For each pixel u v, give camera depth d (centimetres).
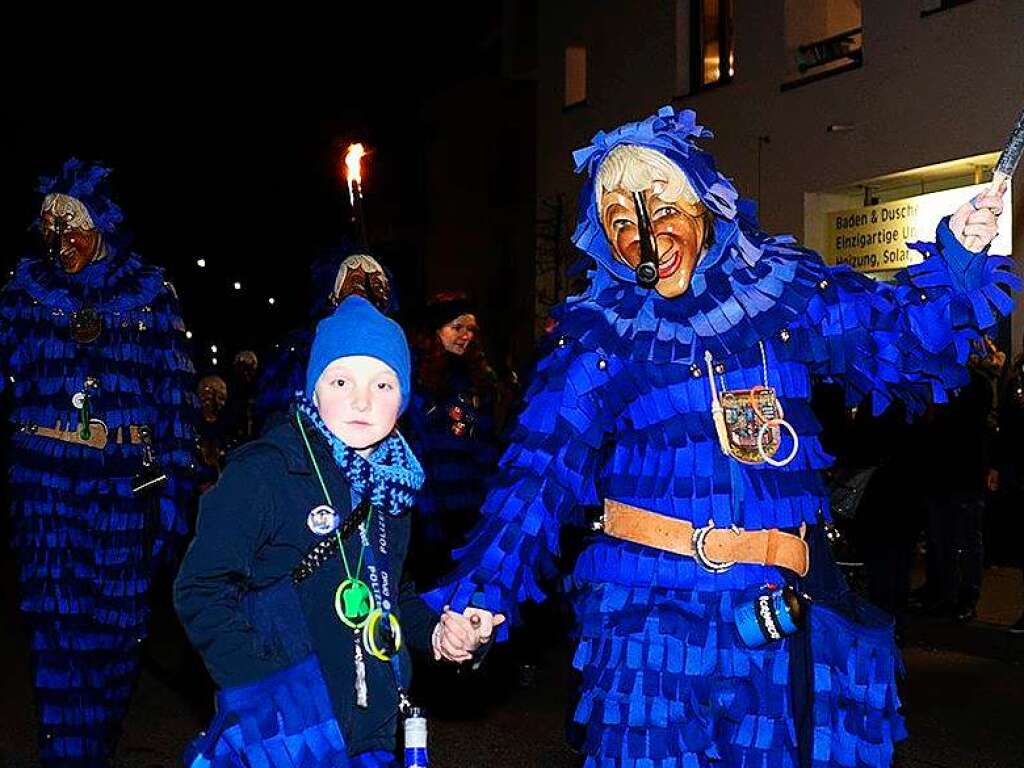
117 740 654
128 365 627
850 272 407
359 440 358
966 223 396
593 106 2069
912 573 1284
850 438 942
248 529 340
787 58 1641
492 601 383
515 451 399
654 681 379
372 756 356
